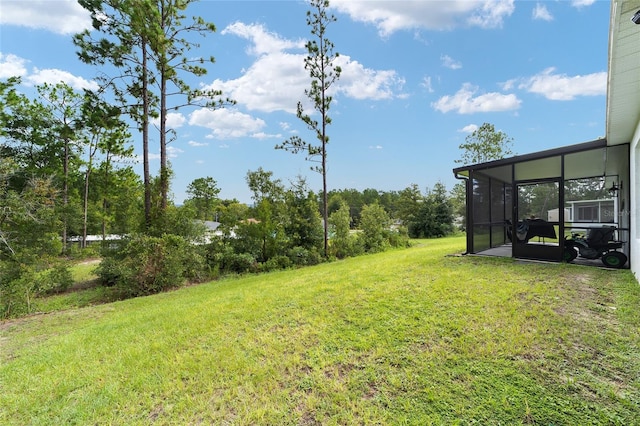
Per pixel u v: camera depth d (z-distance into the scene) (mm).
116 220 13156
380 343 3252
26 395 2773
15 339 4625
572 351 2812
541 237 7312
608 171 7672
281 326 4008
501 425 2008
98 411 2475
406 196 28203
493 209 10125
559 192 6992
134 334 4195
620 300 4047
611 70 3238
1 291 6832
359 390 2504
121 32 10602
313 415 2260
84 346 3887
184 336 3934
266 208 11891
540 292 4512
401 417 2158
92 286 10102
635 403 2121
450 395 2336
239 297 5859
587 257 6867
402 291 5008
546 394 2262
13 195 8852
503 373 2545
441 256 9008
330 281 6488
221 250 11195
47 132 18141
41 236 9055
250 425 2203
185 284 9422
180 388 2709
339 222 15258
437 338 3248
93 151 21125
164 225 10422
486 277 5625
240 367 2992
